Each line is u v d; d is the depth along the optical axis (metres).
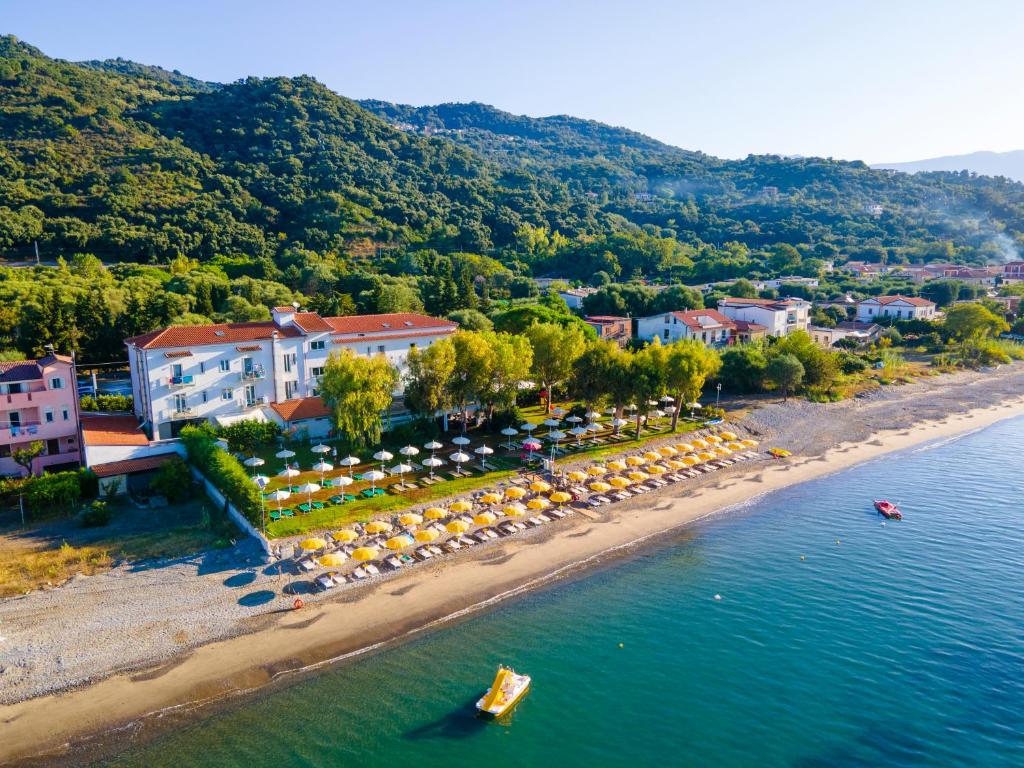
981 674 41.00
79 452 67.88
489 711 36.22
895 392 113.50
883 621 46.62
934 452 85.06
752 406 100.69
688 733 35.69
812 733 35.88
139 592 45.53
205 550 50.94
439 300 136.50
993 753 34.59
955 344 145.62
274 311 80.94
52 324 99.69
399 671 39.91
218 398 74.25
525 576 51.16
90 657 39.38
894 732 36.06
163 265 167.12
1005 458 82.75
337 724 35.56
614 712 37.16
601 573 52.41
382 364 70.06
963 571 53.91
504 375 77.19
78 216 181.00
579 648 42.84
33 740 33.53
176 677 38.38
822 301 177.62
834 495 70.12
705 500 67.62
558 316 115.06
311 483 62.81
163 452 64.81
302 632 42.91
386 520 56.53
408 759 33.38
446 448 75.12
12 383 64.62
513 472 68.62
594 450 76.56
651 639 43.97
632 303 146.62
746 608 47.94
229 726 35.16
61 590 45.16
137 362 74.69
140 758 32.88
